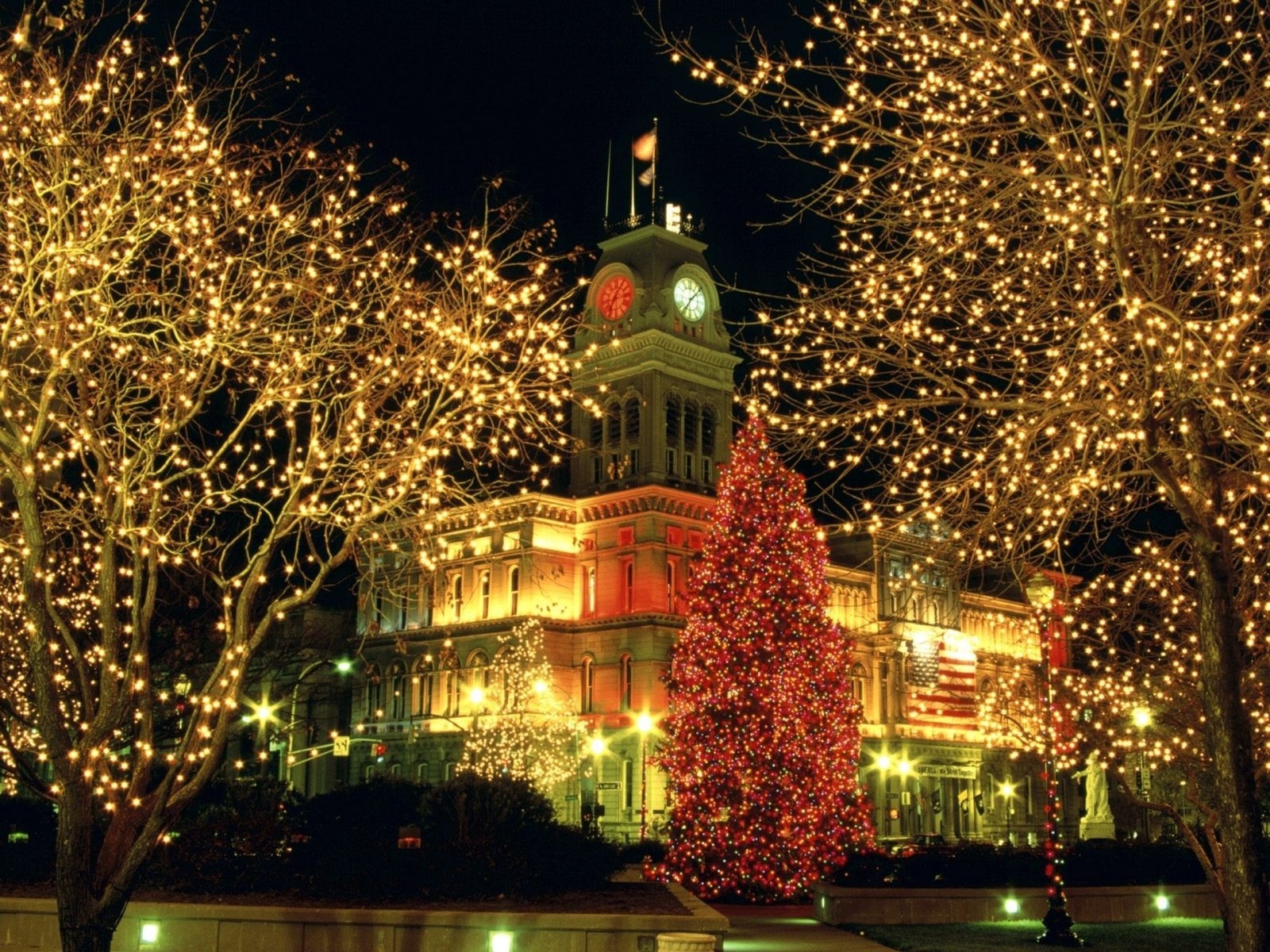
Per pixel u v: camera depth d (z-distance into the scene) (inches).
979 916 1320.1
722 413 3735.2
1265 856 525.0
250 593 658.8
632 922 838.5
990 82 563.5
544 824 1032.8
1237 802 524.1
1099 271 568.7
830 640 1635.1
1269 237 502.9
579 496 3636.8
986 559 589.6
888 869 1384.1
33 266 601.6
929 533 626.5
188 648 1521.9
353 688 3752.5
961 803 4133.9
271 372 716.7
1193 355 521.3
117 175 616.7
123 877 601.3
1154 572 820.6
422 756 3550.7
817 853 1560.0
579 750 3282.5
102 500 653.9
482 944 853.2
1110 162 529.3
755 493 1664.6
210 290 668.1
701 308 3688.5
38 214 640.4
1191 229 552.1
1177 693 1082.7
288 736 2378.2
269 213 705.6
